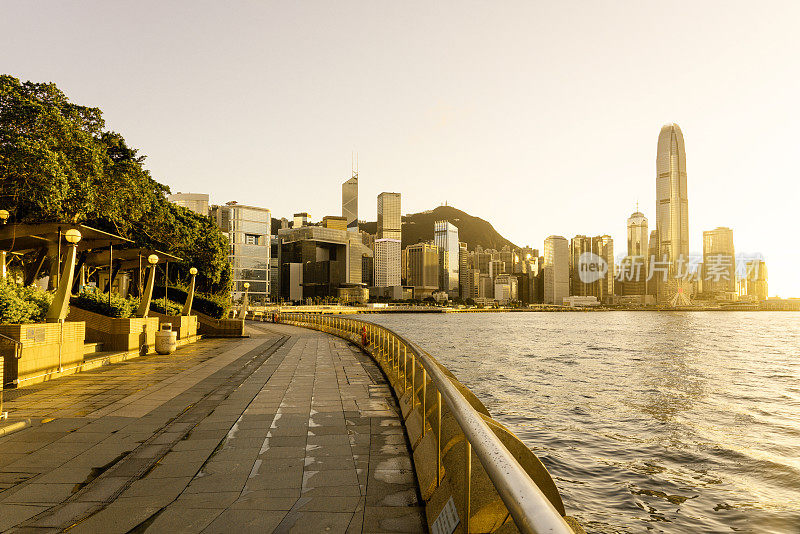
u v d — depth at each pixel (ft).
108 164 69.00
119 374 45.88
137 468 18.76
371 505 14.76
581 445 55.62
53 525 13.55
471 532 9.93
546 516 4.55
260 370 48.88
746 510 36.60
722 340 314.96
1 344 38.32
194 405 31.17
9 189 55.42
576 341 291.79
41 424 26.03
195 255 122.83
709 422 70.28
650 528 33.32
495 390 100.07
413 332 402.72
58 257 48.49
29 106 57.31
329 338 100.68
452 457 12.96
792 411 80.69
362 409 29.76
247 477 17.60
